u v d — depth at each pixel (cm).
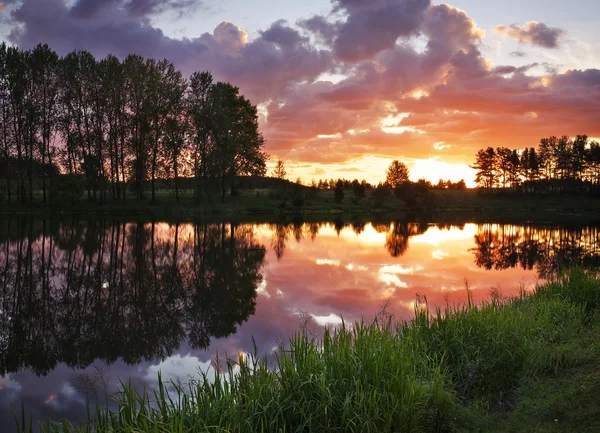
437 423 506
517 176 11150
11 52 4878
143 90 5306
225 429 429
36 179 5319
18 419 593
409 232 3756
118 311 1179
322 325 1006
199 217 4909
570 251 2480
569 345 676
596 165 10531
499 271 1791
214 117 5612
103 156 5238
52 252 2205
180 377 730
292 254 2300
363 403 483
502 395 591
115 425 460
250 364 757
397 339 684
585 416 489
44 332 996
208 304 1245
